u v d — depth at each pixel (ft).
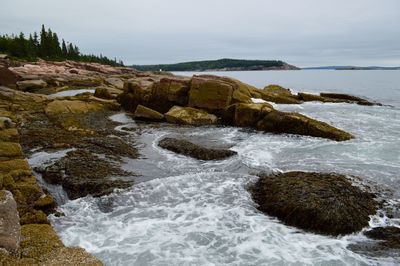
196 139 68.33
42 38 335.47
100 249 30.86
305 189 38.22
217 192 42.39
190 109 87.35
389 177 46.34
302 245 31.55
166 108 96.84
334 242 32.01
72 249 28.22
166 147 60.18
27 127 71.26
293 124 72.59
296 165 51.83
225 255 30.07
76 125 75.05
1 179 36.81
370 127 78.54
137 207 39.17
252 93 114.52
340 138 66.74
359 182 43.27
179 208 38.81
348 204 35.63
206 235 33.24
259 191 41.93
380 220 35.12
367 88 216.13
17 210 32.37
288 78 406.41
